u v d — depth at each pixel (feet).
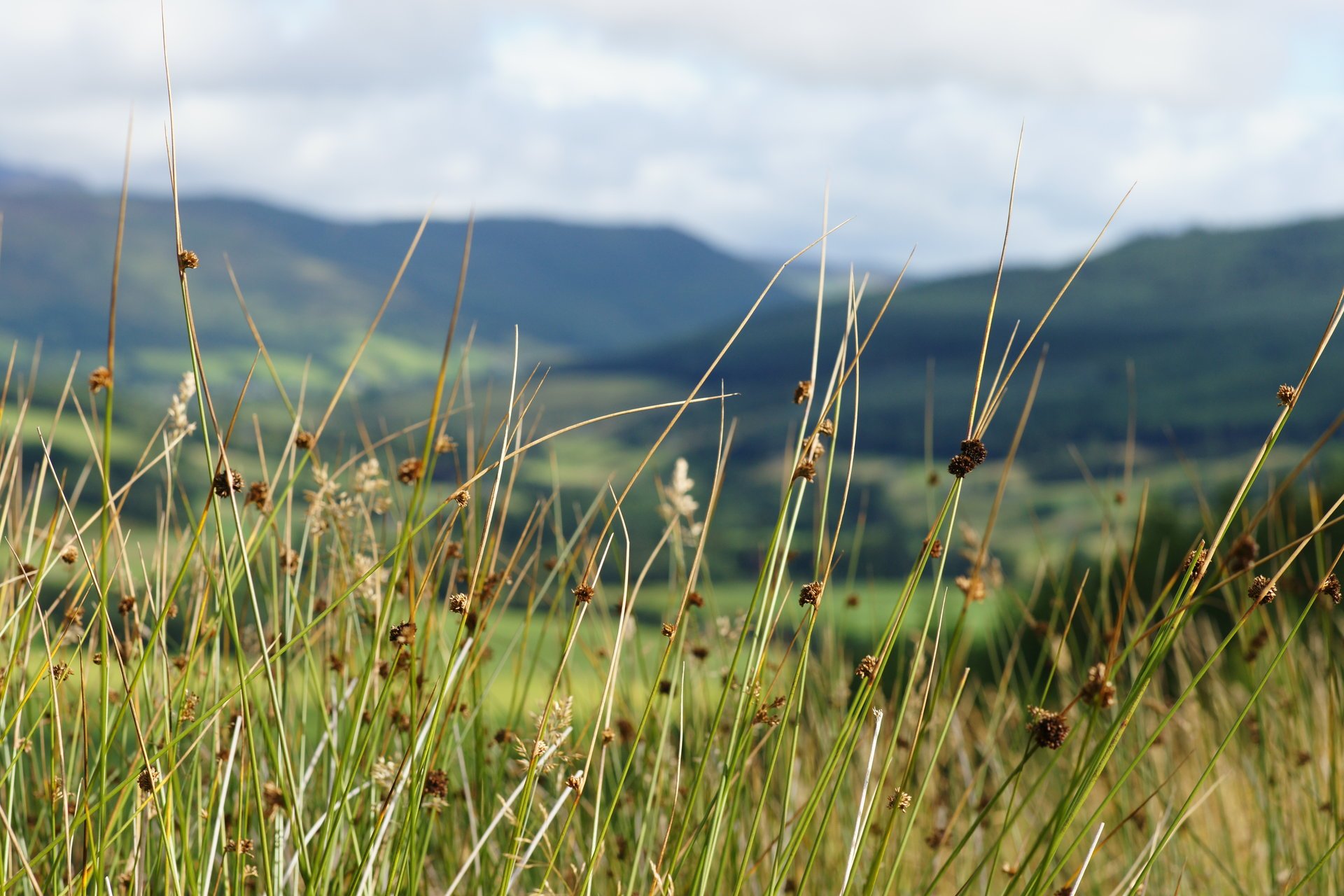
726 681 6.55
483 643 7.64
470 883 8.33
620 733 9.32
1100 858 10.42
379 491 7.83
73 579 7.04
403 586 7.92
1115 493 10.61
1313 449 5.22
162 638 6.83
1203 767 12.29
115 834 5.85
